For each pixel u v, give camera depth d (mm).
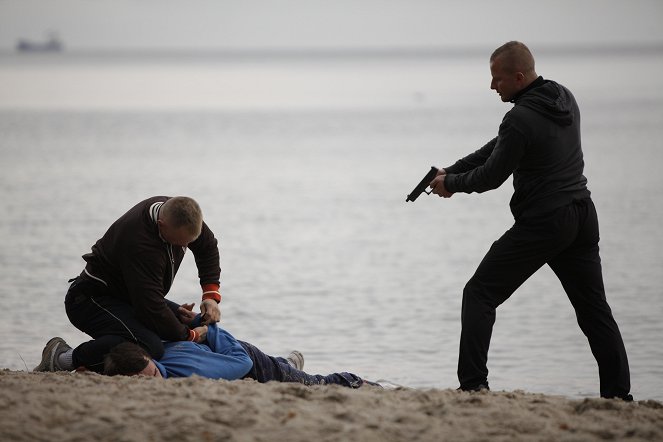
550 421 16125
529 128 19172
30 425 15148
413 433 15211
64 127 170500
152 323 20391
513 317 38031
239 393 17141
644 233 57969
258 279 46375
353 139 147000
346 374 22453
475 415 16266
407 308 40062
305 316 38531
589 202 19844
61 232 59656
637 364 30297
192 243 21625
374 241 58375
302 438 14742
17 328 35781
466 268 49656
